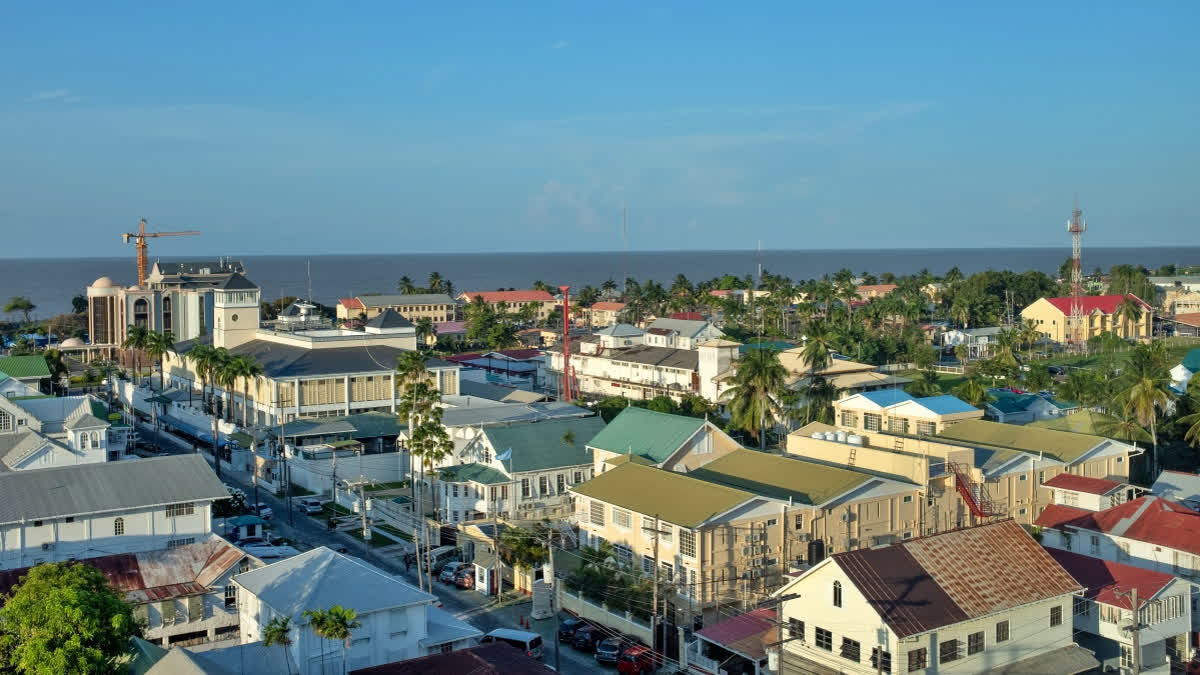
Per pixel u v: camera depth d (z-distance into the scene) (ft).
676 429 325.21
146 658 180.55
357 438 450.30
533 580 272.31
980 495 287.28
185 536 266.57
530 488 335.88
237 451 431.84
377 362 517.55
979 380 483.92
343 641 195.31
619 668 219.82
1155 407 381.60
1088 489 286.46
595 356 625.41
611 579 246.47
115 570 232.53
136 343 633.61
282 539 314.35
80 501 254.06
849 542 265.13
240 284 585.22
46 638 167.43
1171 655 222.07
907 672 186.50
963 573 202.59
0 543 243.19
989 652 197.67
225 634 231.30
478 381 596.70
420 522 340.18
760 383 396.78
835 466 279.69
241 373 449.06
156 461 274.16
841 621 196.03
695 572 243.40
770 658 202.49
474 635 216.54
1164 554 244.63
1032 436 328.49
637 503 261.44
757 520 250.37
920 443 301.43
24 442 325.01
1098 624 216.74
